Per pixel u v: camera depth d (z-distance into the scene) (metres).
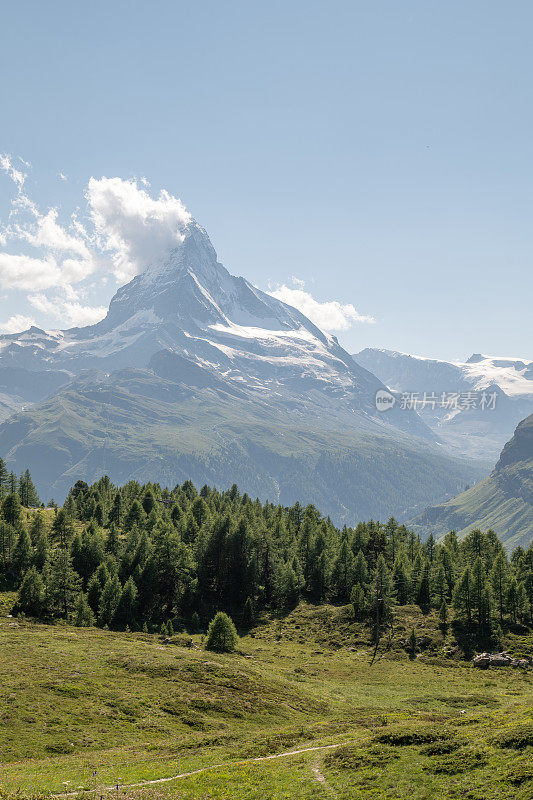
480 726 48.38
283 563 157.25
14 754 51.66
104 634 106.12
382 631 127.44
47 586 123.44
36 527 152.38
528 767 36.44
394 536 182.75
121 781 43.88
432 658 113.44
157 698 70.81
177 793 40.53
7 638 93.38
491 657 109.88
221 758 50.00
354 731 57.47
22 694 66.00
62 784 42.69
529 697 85.56
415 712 71.69
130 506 185.62
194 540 167.88
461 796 35.00
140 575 136.50
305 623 137.50
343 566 155.00
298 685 89.62
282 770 43.84
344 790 38.31
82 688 70.81
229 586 150.12
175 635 115.94
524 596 130.25
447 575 153.75
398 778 39.03
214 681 79.94
